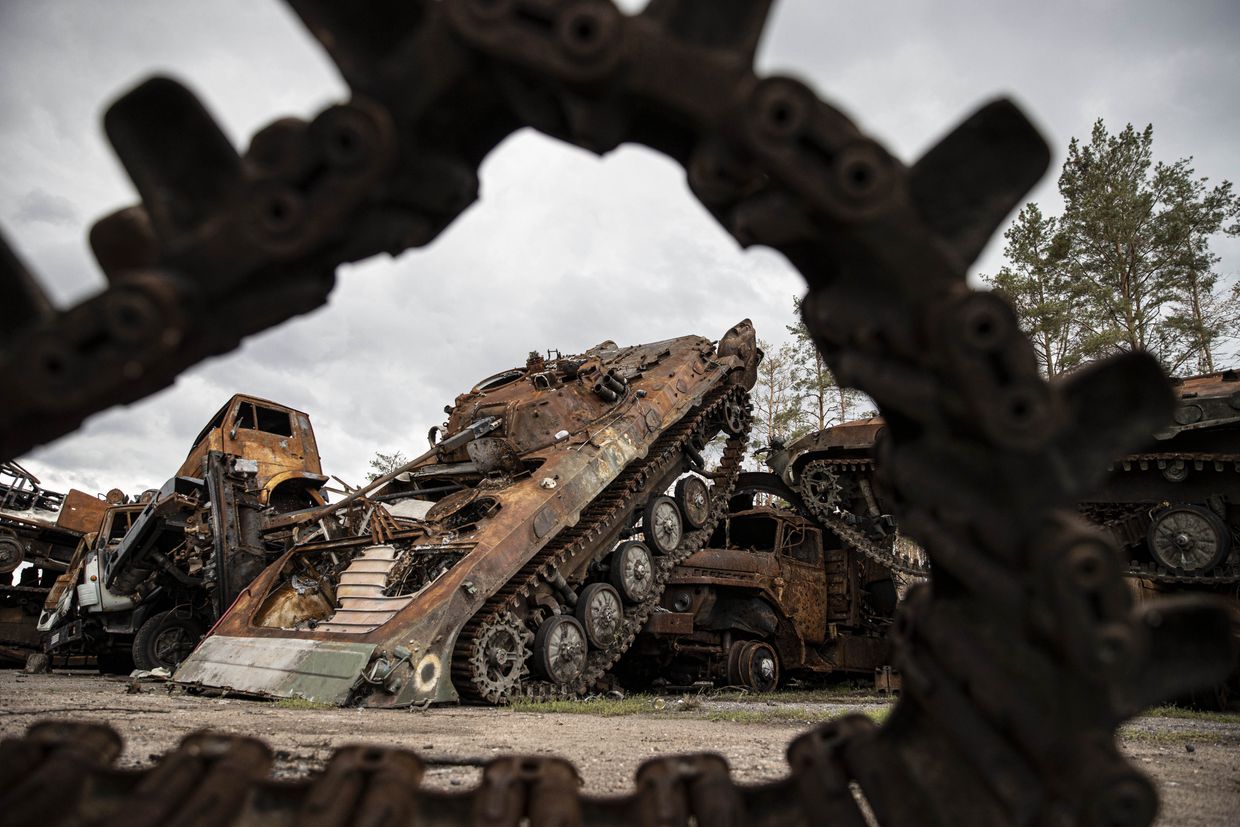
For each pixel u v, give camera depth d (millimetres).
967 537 1938
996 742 1909
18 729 6930
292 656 14047
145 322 1614
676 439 20750
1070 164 43062
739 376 23703
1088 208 40688
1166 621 1881
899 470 2096
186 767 2133
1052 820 1751
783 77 1807
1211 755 7785
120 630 22547
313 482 25891
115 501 30266
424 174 2059
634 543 18484
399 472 18375
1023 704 1788
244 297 1885
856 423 22625
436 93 1916
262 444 25969
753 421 24281
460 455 19938
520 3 1778
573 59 1756
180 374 1931
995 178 2021
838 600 23125
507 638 14477
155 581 22406
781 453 24047
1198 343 40625
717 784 2338
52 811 1949
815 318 2174
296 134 1791
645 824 2217
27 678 19000
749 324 24547
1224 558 18578
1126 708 1733
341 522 17516
